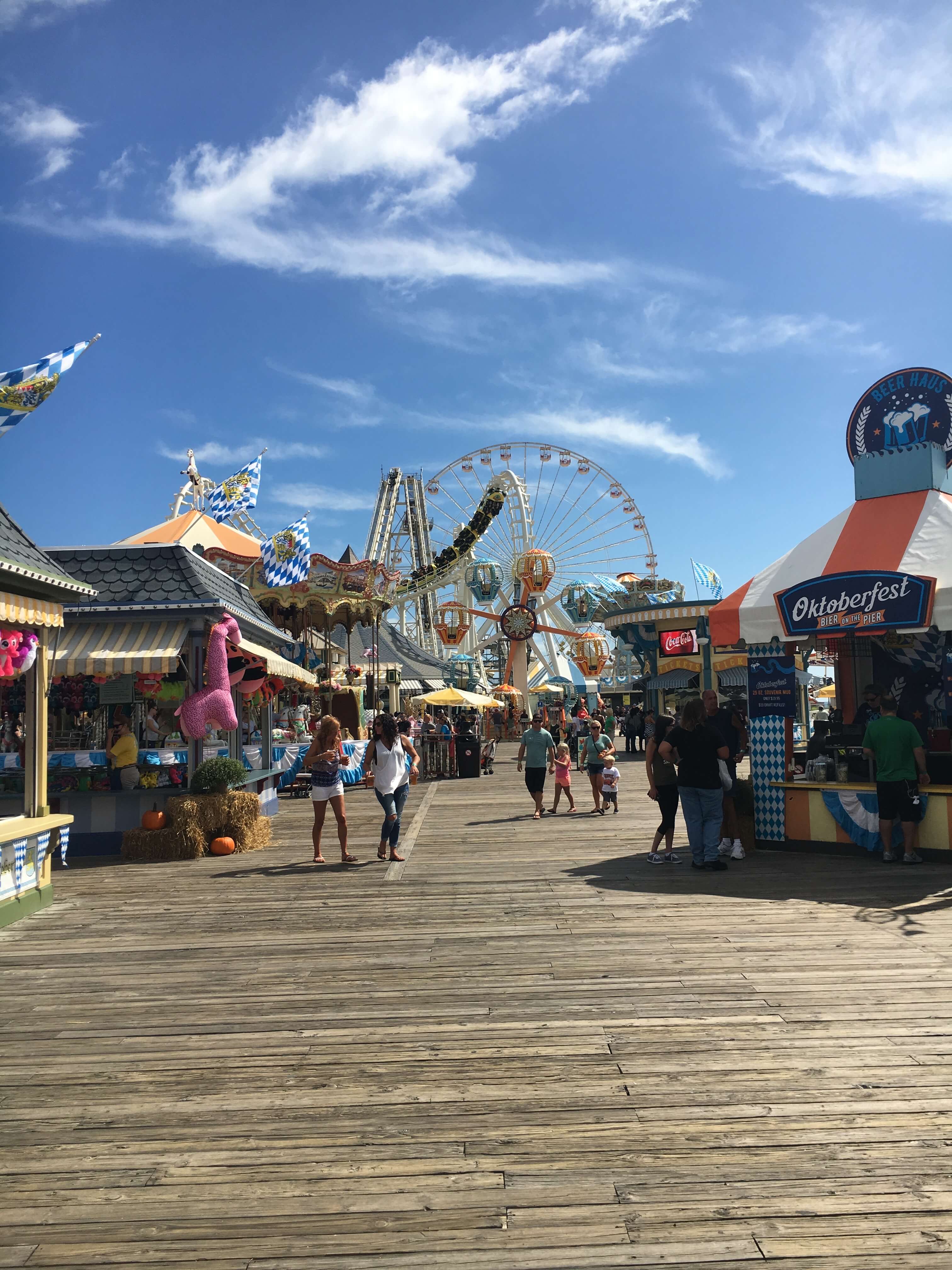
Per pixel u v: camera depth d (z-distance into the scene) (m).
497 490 40.56
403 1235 2.88
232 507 22.53
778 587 10.05
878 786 8.87
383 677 29.69
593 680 47.28
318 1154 3.41
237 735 12.76
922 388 10.06
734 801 9.66
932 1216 2.90
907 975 5.33
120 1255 2.81
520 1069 4.14
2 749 11.71
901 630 9.02
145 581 11.44
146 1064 4.31
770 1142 3.40
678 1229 2.86
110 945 6.55
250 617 12.88
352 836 12.05
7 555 7.37
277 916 7.38
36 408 7.75
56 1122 3.73
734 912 7.02
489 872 9.13
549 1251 2.78
